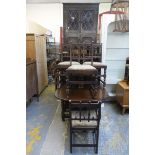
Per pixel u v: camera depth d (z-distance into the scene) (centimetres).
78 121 208
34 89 388
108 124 290
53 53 591
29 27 467
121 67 396
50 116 322
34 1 468
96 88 257
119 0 274
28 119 309
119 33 383
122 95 328
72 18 558
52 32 605
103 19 340
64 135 255
